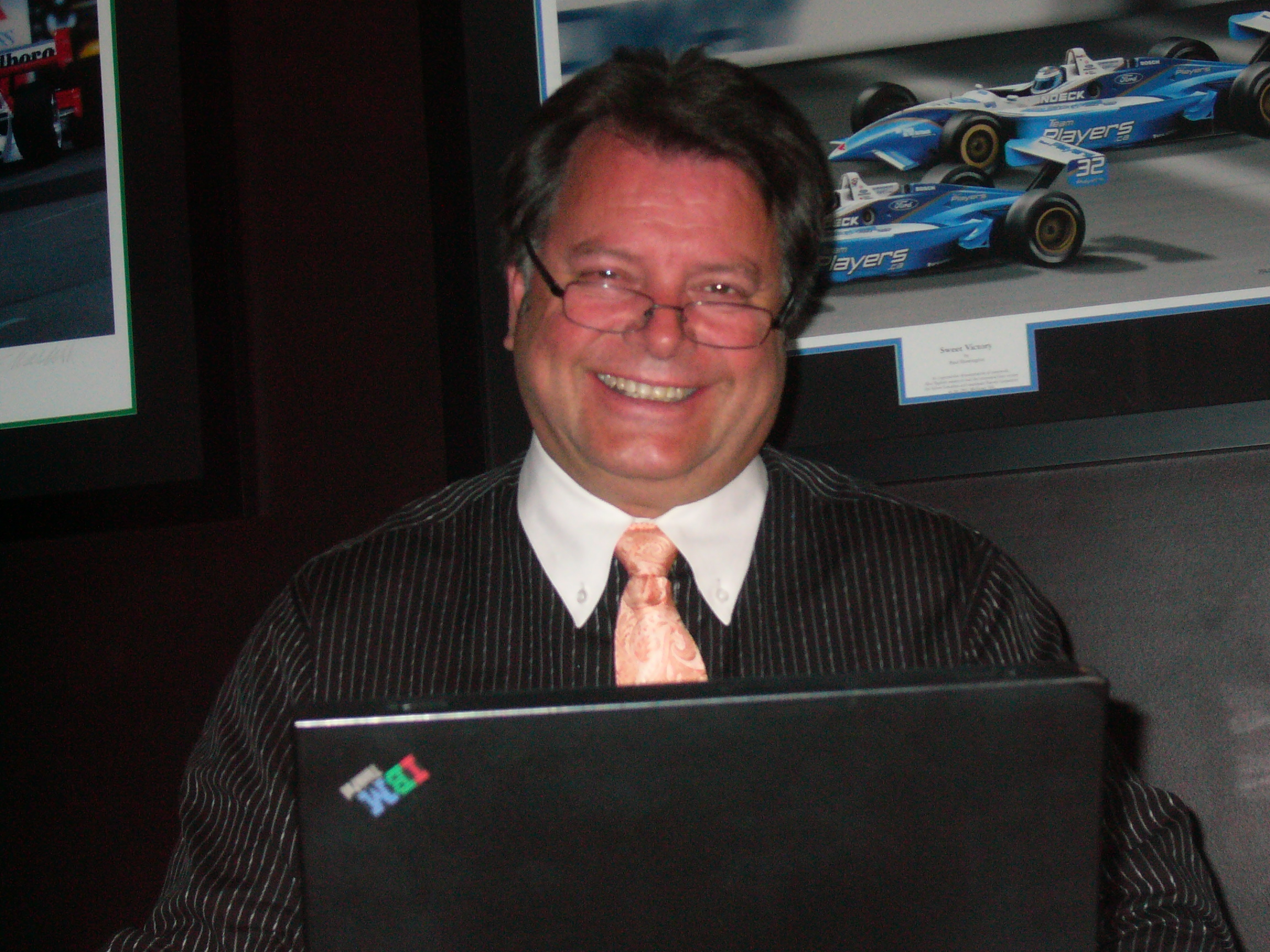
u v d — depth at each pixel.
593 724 0.59
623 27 1.42
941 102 1.35
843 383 1.35
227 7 1.59
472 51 1.45
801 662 1.11
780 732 0.59
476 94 1.44
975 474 1.32
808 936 0.59
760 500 1.18
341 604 1.14
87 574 1.59
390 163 1.56
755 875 0.59
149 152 1.57
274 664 1.14
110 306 1.57
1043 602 1.17
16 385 1.59
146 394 1.55
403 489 1.53
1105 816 1.05
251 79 1.59
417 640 1.12
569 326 1.03
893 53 1.36
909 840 0.59
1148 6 1.31
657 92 1.05
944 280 1.34
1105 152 1.32
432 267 1.54
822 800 0.59
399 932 0.58
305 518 1.54
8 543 1.62
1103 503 1.33
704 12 1.41
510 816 0.59
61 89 1.60
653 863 0.59
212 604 1.55
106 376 1.56
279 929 1.03
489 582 1.15
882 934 0.59
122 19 1.59
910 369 1.34
